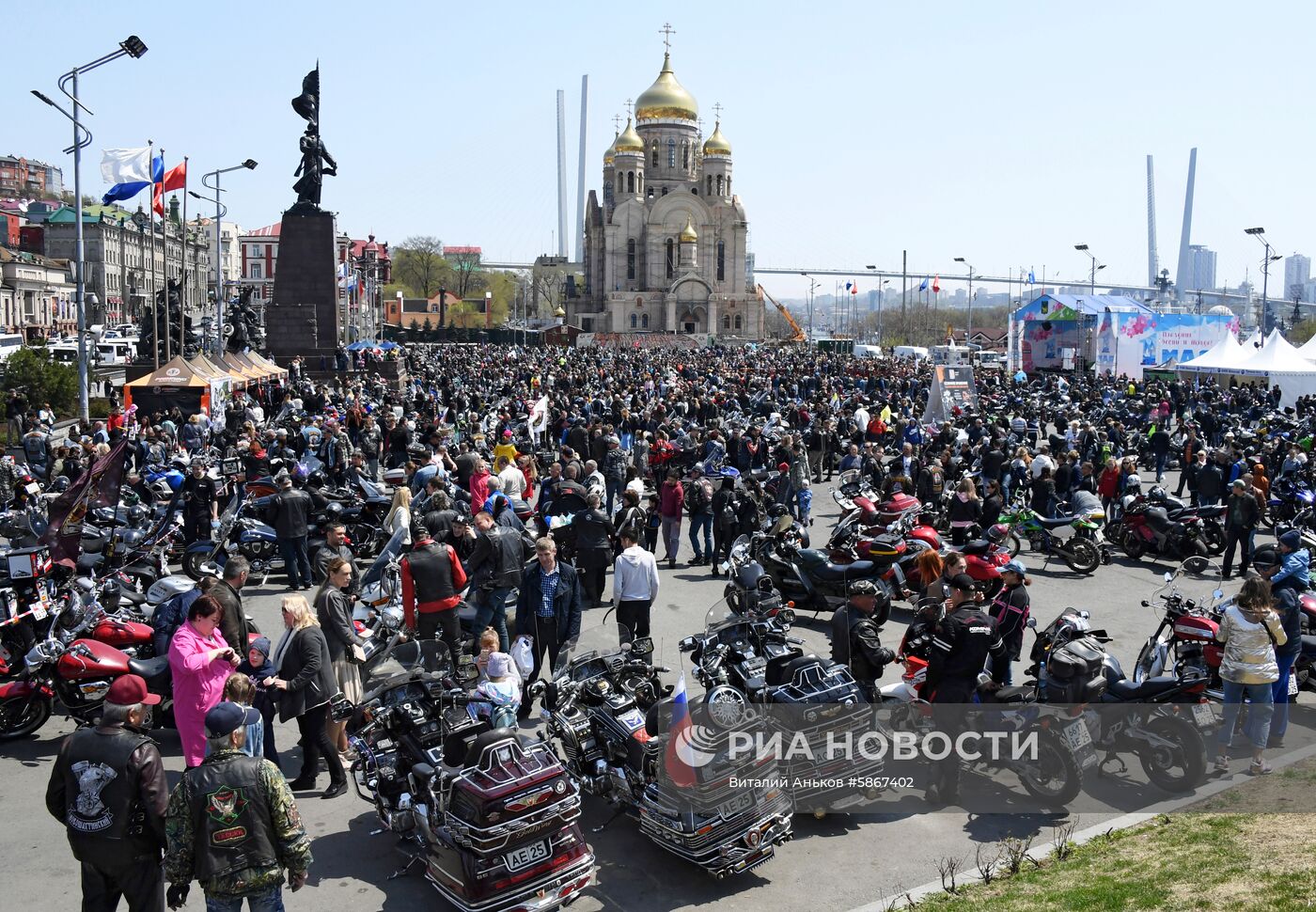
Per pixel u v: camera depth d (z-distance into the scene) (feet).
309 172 180.14
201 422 99.96
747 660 31.14
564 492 57.21
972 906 23.09
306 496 55.42
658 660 42.96
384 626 38.29
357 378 179.73
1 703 34.50
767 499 66.03
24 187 610.24
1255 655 31.01
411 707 28.17
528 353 330.13
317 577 57.36
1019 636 35.68
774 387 161.79
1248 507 57.52
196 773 20.33
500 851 23.16
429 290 641.40
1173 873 23.68
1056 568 61.98
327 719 31.04
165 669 34.24
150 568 49.29
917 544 50.90
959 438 94.63
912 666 32.68
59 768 21.08
